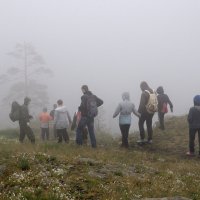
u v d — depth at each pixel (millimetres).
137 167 11547
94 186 8766
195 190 9531
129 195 8344
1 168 9492
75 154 12445
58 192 8070
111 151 14570
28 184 8492
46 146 13922
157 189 9078
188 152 15703
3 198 7660
